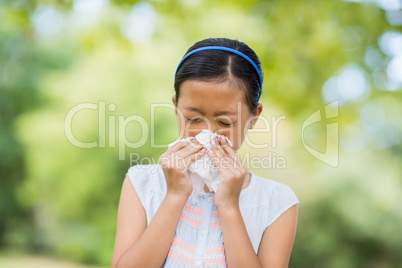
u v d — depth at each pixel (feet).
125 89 42.65
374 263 44.60
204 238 7.06
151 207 7.49
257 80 7.36
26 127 49.29
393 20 22.80
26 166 51.88
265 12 24.67
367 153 43.93
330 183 44.70
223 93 6.69
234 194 6.86
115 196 47.75
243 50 7.27
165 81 41.63
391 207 43.55
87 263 49.29
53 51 54.44
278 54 25.39
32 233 53.16
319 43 25.39
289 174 43.98
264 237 7.39
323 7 24.00
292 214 7.56
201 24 24.73
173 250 7.00
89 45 23.97
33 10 22.07
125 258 6.81
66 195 48.49
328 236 45.16
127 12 22.35
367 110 29.73
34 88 53.62
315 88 26.48
